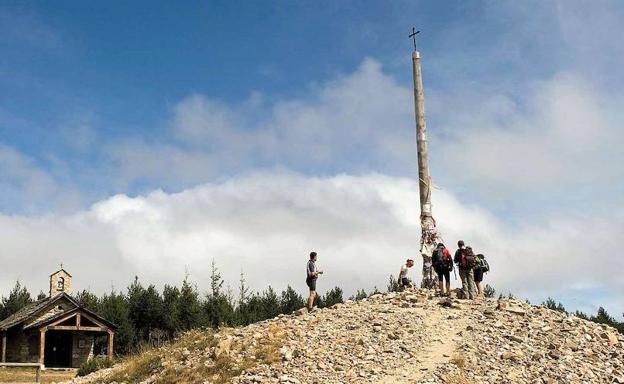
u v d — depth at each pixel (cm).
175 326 5838
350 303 2519
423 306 2388
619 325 4191
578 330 2180
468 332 2106
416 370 1817
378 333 2098
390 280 4625
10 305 6450
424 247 2884
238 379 1805
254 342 2083
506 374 1823
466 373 1812
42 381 3048
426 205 2958
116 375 2116
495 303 2406
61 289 5084
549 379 1811
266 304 6425
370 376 1784
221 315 5959
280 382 1753
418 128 3059
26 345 4378
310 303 2450
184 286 6147
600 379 1867
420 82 3109
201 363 1980
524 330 2133
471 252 2512
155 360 2153
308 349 1981
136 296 6097
